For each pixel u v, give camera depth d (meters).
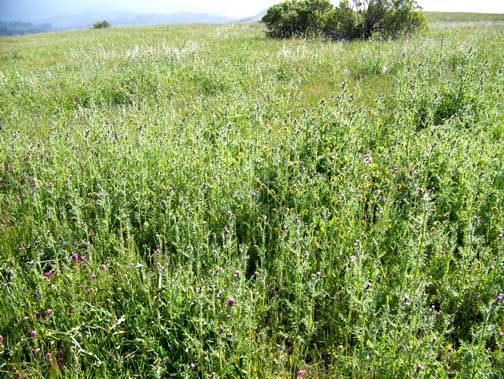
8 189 5.32
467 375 2.46
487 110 6.18
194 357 2.84
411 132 5.41
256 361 2.81
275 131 5.91
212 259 3.57
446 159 4.68
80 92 10.03
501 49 10.84
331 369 2.83
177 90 9.81
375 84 9.31
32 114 8.71
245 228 4.20
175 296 3.09
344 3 19.06
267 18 20.88
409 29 18.31
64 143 5.91
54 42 27.80
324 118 5.41
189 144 5.69
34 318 3.11
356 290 3.04
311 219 4.09
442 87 7.39
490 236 3.90
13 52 21.86
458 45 11.52
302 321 3.03
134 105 7.59
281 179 4.60
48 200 4.79
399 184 4.40
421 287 2.98
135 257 3.75
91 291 3.35
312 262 3.60
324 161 5.01
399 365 2.61
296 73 10.50
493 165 4.50
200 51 15.07
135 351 2.90
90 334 3.02
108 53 16.31
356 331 2.87
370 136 5.73
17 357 2.97
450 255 3.46
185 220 4.11
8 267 3.56
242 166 4.83
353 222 3.81
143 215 4.39
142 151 5.25
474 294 3.25
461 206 4.08
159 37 24.77
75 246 3.95
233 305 2.87
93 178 5.04
